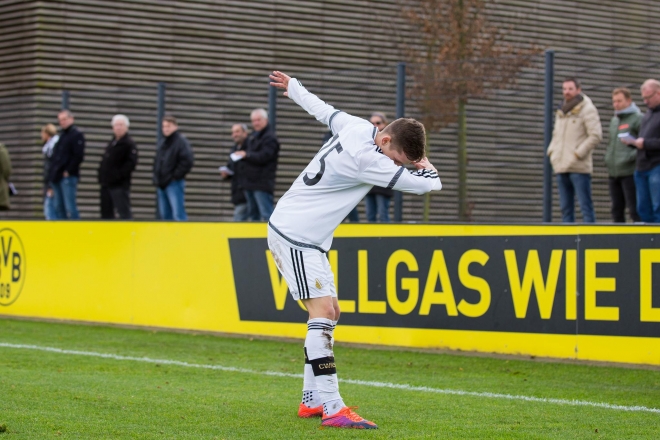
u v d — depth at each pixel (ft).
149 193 113.39
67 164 106.42
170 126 99.91
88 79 132.67
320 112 44.62
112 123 107.76
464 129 96.07
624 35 169.48
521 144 96.58
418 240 73.00
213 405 47.98
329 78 109.40
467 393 53.31
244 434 40.24
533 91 95.91
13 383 54.60
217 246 83.56
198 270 84.74
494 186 97.50
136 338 79.77
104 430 40.88
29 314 97.50
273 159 93.97
